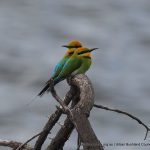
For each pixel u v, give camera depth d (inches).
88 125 236.5
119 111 282.2
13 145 298.2
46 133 287.6
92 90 262.4
